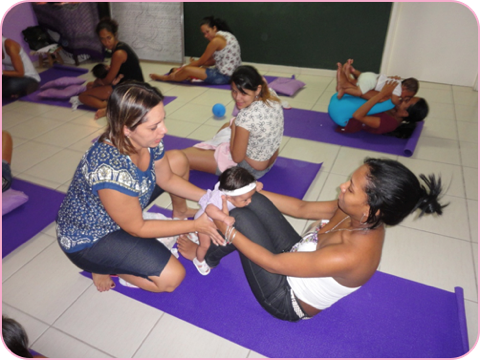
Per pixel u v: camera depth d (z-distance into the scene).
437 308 1.64
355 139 3.23
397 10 4.32
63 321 1.58
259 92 2.10
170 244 1.92
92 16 5.10
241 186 1.44
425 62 4.56
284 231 1.48
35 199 2.35
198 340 1.50
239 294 1.70
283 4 4.74
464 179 2.65
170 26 5.30
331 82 4.79
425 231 2.14
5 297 1.68
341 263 1.06
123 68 3.60
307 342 1.49
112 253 1.42
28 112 3.77
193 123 3.54
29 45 5.03
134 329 1.55
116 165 1.19
